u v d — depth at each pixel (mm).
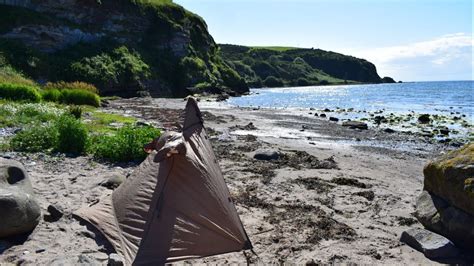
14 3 55500
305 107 45406
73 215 7543
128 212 6941
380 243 7422
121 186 7824
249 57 160375
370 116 34250
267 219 8398
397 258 6805
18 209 6574
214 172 7426
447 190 7320
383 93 84250
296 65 170375
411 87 125188
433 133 24078
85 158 12523
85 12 63750
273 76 149375
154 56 72438
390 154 17594
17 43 50406
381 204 9734
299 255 6828
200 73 76062
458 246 7082
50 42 55469
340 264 6566
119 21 69562
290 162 14312
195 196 6875
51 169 10930
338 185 11422
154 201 6812
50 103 26312
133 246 6367
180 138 7617
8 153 12234
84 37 61625
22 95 25906
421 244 7051
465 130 25562
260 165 13555
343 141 21125
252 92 93375
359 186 11391
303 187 11031
